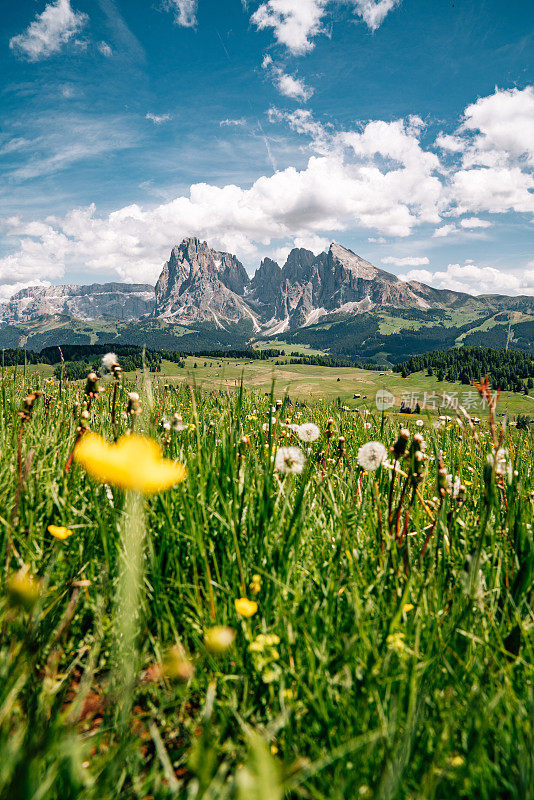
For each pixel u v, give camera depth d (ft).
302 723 5.23
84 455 4.38
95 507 8.21
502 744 4.71
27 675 4.80
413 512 9.85
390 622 6.31
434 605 6.87
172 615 6.91
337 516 9.08
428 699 5.26
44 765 3.76
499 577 7.48
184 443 11.31
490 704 4.63
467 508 10.61
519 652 6.27
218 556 7.89
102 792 3.87
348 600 6.64
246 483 8.77
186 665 5.52
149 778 4.18
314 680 5.38
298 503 7.56
